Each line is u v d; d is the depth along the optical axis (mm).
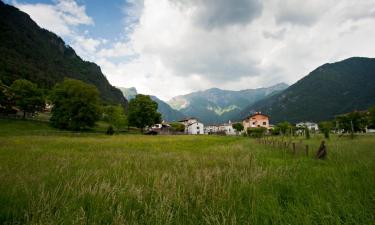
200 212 4012
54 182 6238
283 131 72688
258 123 120688
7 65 137500
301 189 5219
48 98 70562
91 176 7121
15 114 77750
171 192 4914
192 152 17703
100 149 20547
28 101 72438
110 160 12164
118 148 21750
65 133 51438
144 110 83375
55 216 3723
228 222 3557
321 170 8000
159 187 5352
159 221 3584
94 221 3639
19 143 24375
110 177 7156
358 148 15688
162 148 23328
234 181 6203
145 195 4938
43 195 4359
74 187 5387
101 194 4781
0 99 71250
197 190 5402
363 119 52469
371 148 15422
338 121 54625
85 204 4488
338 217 3396
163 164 10734
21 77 129750
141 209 4324
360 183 5262
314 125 142875
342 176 6223
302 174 7180
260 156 14445
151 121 85000
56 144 24531
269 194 4848
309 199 4477
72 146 22922
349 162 9453
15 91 72062
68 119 65812
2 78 110625
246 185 5547
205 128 168250
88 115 66750
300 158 12969
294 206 4078
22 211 3977
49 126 68938
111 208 4156
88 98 68875
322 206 3877
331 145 20469
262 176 6492
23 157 12922
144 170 8555
